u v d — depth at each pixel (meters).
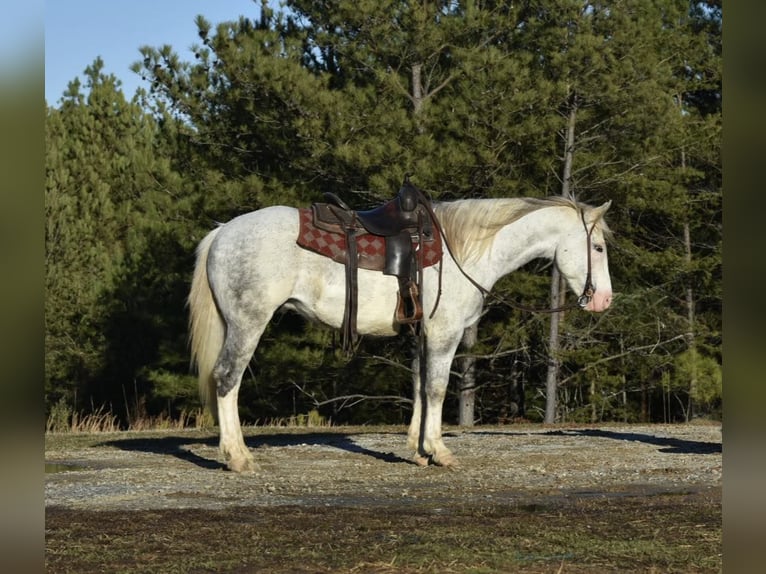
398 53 19.09
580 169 20.61
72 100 32.25
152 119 31.81
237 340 9.12
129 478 9.02
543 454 10.69
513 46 20.11
